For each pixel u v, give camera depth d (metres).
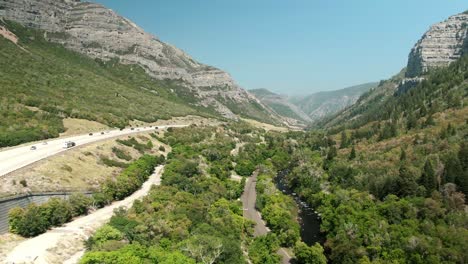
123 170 125.88
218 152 190.75
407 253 87.94
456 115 180.50
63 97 195.25
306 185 158.62
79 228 79.81
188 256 75.06
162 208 96.31
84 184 101.94
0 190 77.94
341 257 91.81
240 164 190.25
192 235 85.31
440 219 101.88
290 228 109.75
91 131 167.62
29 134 130.75
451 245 89.19
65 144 124.19
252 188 164.38
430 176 118.81
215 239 82.44
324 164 180.62
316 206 139.00
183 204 103.25
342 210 111.56
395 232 95.56
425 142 157.75
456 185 116.50
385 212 109.56
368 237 95.38
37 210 78.31
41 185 88.38
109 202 101.31
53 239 72.56
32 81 198.12
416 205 109.56
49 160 102.88
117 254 62.03
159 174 142.25
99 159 123.94
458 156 131.38
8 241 69.12
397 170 139.00
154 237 79.38
